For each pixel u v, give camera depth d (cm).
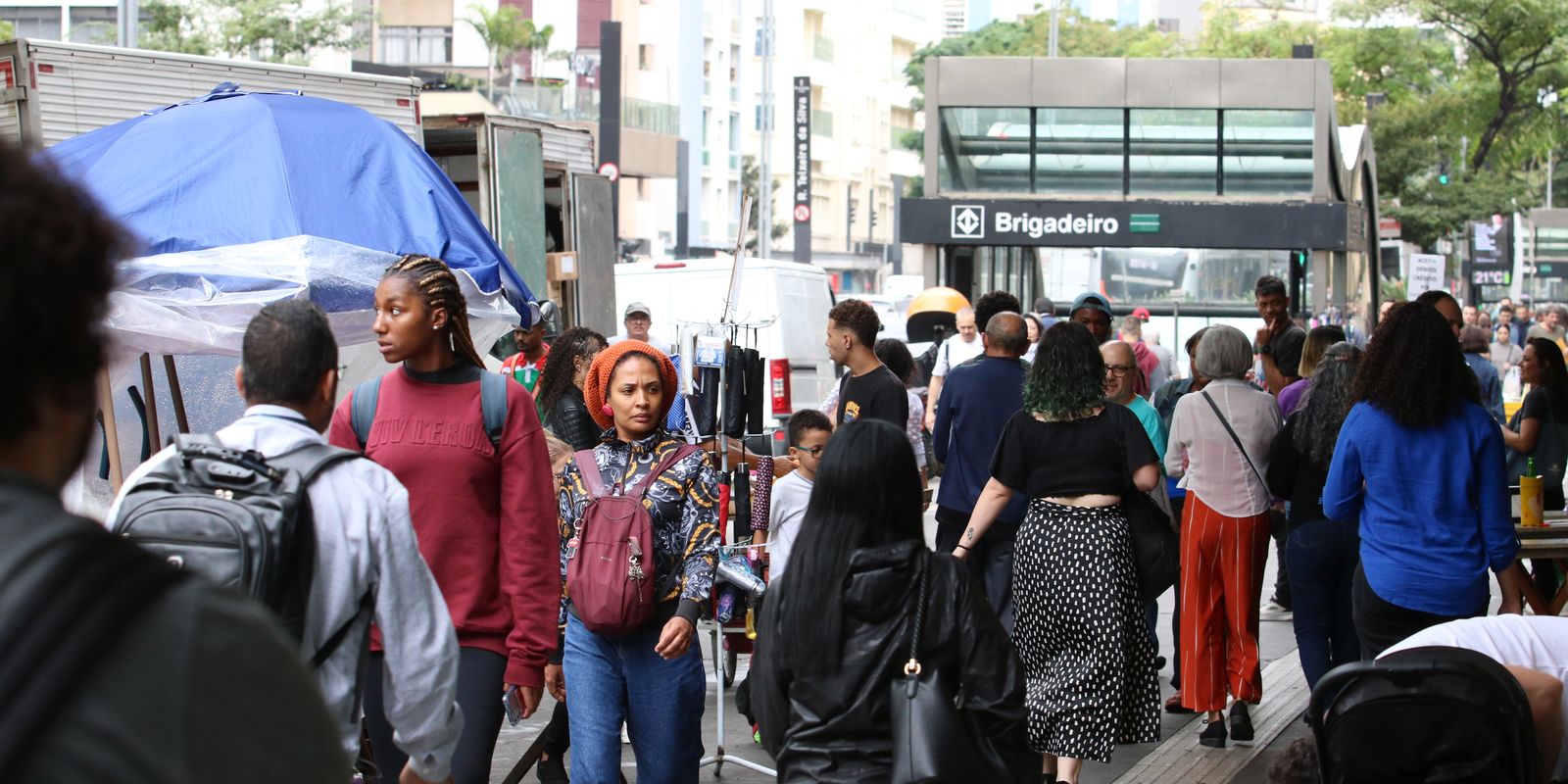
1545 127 7556
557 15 10019
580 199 2309
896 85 16100
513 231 2109
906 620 588
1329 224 4016
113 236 236
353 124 1292
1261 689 1250
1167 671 1485
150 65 1603
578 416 1241
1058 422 1026
